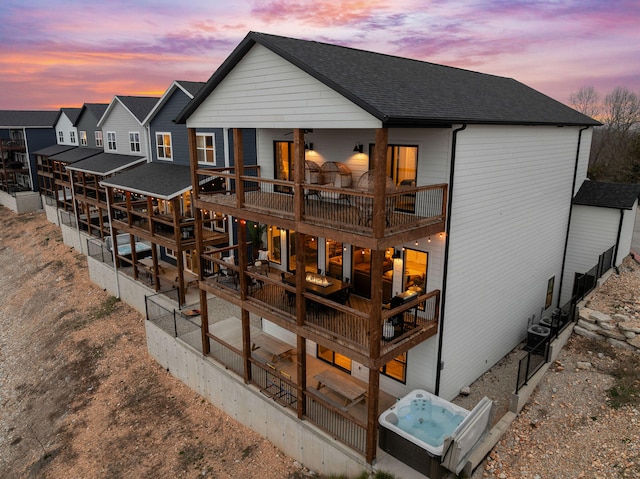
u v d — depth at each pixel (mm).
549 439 9648
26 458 14117
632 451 8867
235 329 16359
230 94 11594
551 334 12094
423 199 10664
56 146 41969
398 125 8750
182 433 13297
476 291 12023
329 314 11320
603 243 16609
